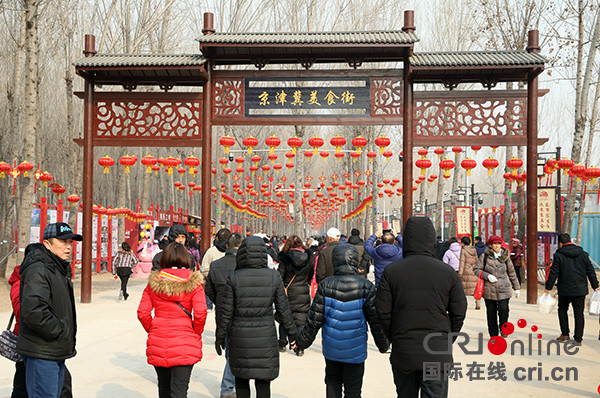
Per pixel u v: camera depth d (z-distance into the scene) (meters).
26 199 14.27
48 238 3.87
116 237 23.34
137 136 13.24
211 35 12.90
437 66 12.31
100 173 41.81
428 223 4.05
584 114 15.59
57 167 35.34
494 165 12.94
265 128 41.59
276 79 13.34
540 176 17.86
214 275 5.93
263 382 4.67
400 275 3.89
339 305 4.46
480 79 13.25
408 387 3.87
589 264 8.00
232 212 41.06
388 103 13.18
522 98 13.09
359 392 4.52
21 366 4.19
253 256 4.71
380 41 12.35
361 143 13.52
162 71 12.87
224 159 17.47
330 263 7.89
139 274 20.09
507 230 19.03
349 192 33.59
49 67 27.61
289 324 4.73
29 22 14.02
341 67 25.25
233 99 13.34
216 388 5.92
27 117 14.05
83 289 12.95
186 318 4.29
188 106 13.34
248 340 4.54
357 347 4.42
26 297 3.52
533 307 12.41
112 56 13.02
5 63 24.50
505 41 18.50
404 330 3.81
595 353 7.59
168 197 44.81
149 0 21.94
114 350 7.71
